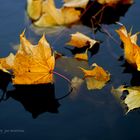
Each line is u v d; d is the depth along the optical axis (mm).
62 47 917
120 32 836
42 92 807
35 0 979
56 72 843
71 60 875
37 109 776
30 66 798
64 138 726
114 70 849
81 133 731
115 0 1059
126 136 721
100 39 941
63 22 993
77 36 909
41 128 744
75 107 775
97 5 1065
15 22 999
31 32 963
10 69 857
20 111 774
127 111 759
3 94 806
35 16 992
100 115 758
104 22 1006
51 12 981
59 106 778
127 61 862
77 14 999
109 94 793
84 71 825
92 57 886
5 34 958
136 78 828
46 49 794
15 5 1058
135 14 1018
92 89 804
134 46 815
